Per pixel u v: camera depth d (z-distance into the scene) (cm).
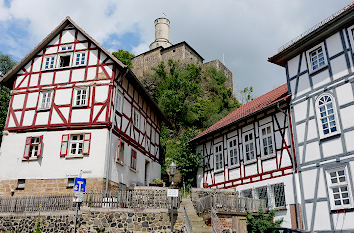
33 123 1717
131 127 1941
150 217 1252
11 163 1653
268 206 1522
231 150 1877
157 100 3653
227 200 1366
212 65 4622
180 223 1288
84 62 1808
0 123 2272
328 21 1345
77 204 1184
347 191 1209
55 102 1741
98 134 1623
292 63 1557
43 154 1636
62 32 1914
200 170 2102
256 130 1717
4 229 1266
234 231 1277
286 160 1495
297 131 1456
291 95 1527
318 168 1327
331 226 1230
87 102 1698
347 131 1248
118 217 1228
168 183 2486
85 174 1557
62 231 1204
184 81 3781
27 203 1295
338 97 1307
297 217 1363
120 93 1823
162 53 4503
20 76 1872
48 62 1872
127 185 1798
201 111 3684
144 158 2133
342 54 1326
